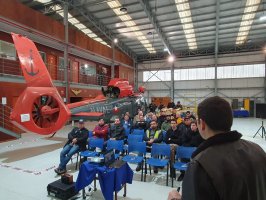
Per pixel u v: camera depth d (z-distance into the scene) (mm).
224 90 19594
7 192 4039
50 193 3906
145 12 12664
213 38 17391
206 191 829
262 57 18266
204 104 1052
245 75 18875
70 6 12820
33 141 8594
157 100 20797
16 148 7438
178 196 1394
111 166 3605
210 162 878
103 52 16281
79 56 15469
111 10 13344
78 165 5656
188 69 20828
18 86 9797
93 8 13078
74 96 13430
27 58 5473
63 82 12266
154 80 22156
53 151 7047
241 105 19016
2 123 9016
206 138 1055
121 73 19703
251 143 1030
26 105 5277
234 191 829
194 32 16219
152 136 6039
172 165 4652
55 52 13094
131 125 8039
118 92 9727
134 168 5562
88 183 3652
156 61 22016
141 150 5082
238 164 875
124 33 16703
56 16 14242
